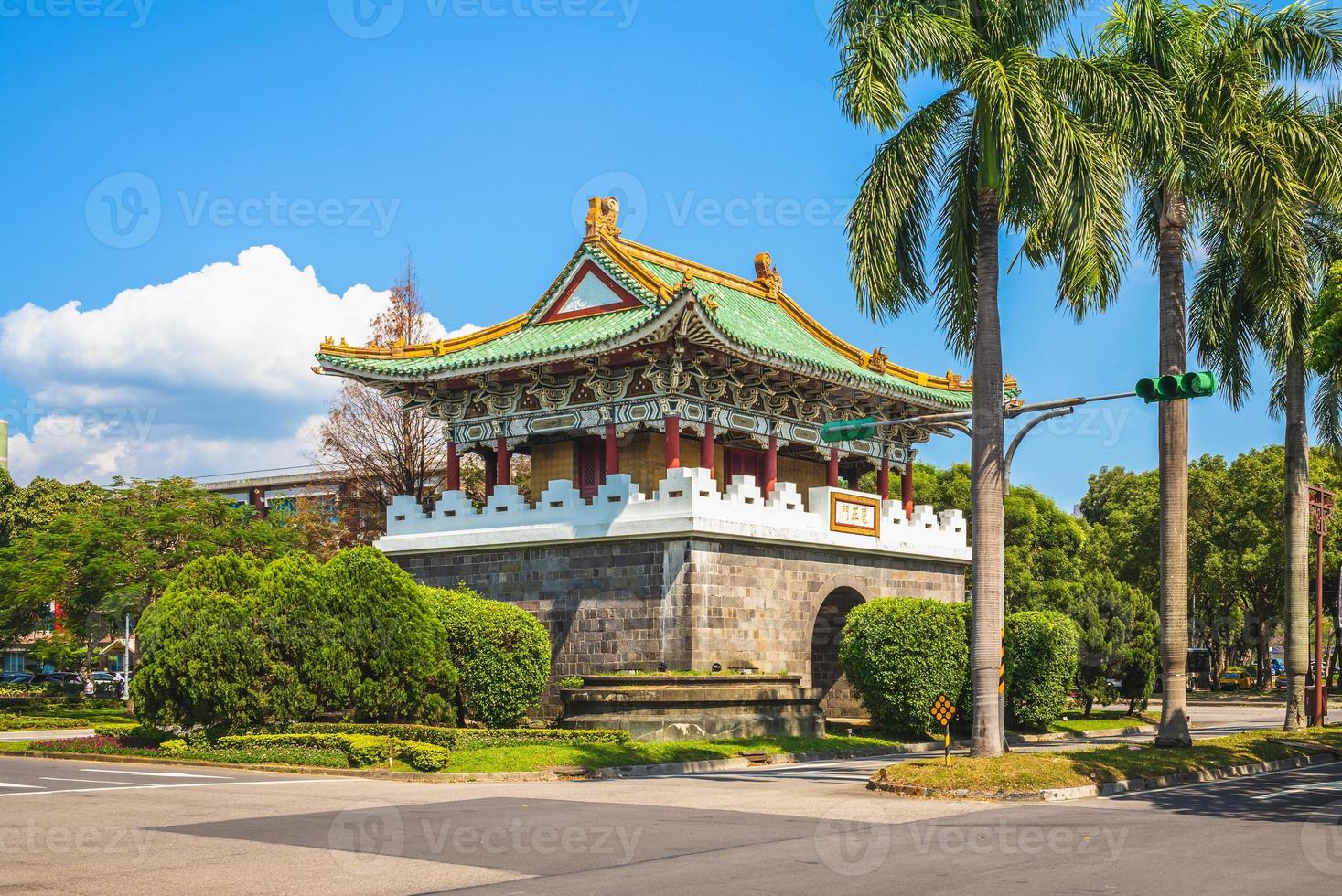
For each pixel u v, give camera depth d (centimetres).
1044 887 1501
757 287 5284
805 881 1534
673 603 4041
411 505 4728
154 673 3356
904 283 3023
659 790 2645
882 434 5288
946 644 4241
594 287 4666
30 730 4844
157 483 6156
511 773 2958
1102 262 2750
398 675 3569
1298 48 3528
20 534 8581
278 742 3203
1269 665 9500
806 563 4462
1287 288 3412
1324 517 4466
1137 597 5975
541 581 4353
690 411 4378
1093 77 2844
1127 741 4719
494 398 4738
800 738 3950
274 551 6078
